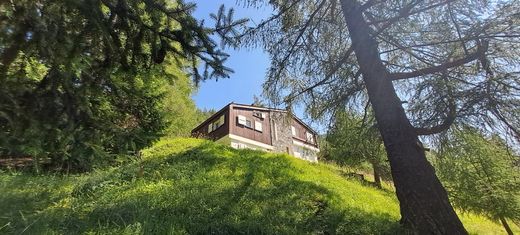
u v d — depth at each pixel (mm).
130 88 5016
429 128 5312
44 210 4848
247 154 12539
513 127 4941
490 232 11992
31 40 3607
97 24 3896
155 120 5812
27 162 8031
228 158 10992
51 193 6105
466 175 8477
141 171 8180
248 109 30344
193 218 5242
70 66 3795
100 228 4121
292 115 7773
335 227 6125
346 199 8758
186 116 21641
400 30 5852
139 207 5258
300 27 7094
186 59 5320
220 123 29906
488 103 4883
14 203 4824
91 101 4652
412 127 5430
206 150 12047
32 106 3916
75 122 4297
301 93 7402
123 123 5227
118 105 5109
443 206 4738
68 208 5156
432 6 4941
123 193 6551
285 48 7062
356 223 6535
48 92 4039
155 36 4902
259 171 9633
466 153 5969
